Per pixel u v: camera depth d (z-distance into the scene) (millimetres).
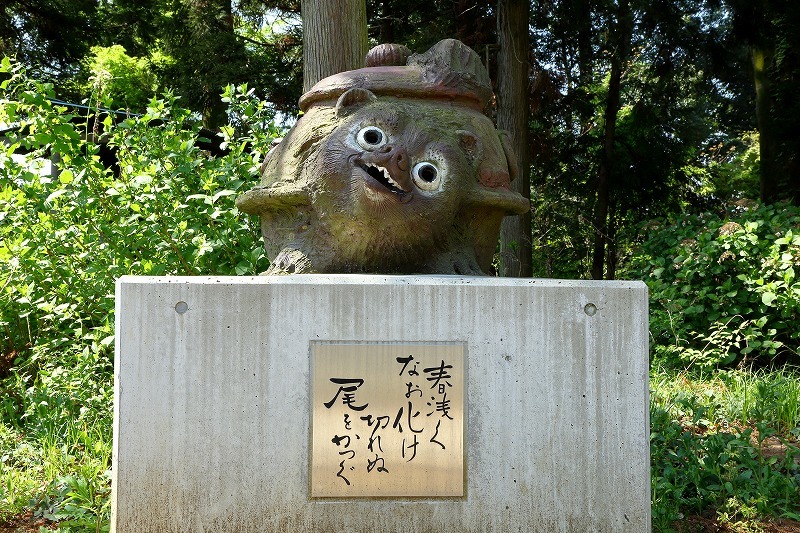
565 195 14836
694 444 3938
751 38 11031
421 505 2842
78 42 13109
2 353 5164
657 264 7480
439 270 3178
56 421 4246
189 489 2793
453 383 2869
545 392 2879
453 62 3438
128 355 2807
